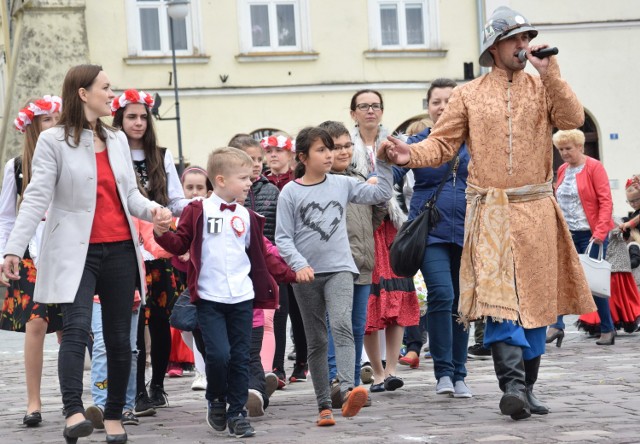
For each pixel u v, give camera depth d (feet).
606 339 43.98
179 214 30.14
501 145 25.04
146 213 24.49
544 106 25.12
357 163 33.01
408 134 35.50
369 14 95.45
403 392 31.60
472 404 28.09
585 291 25.49
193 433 25.67
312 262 27.12
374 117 33.40
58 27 92.02
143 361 29.14
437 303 29.17
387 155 25.29
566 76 96.73
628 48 97.09
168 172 30.25
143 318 29.07
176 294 29.86
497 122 25.05
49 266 23.72
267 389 30.07
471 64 96.48
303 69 94.84
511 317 24.56
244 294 25.31
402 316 32.60
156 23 93.09
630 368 35.06
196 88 93.25
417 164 25.26
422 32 96.53
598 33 96.84
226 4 93.71
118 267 24.11
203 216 25.36
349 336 26.91
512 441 21.99
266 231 34.83
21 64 91.81
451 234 29.27
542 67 24.57
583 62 96.89
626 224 48.21
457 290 30.09
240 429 24.67
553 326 43.55
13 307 28.37
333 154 28.09
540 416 25.34
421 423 25.22
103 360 27.61
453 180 29.63
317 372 26.22
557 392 29.71
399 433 23.85
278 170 38.04
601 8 96.73
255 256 25.73
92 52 92.43
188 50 93.50
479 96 25.30
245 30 94.02
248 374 25.32
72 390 23.07
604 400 27.68
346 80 95.35
